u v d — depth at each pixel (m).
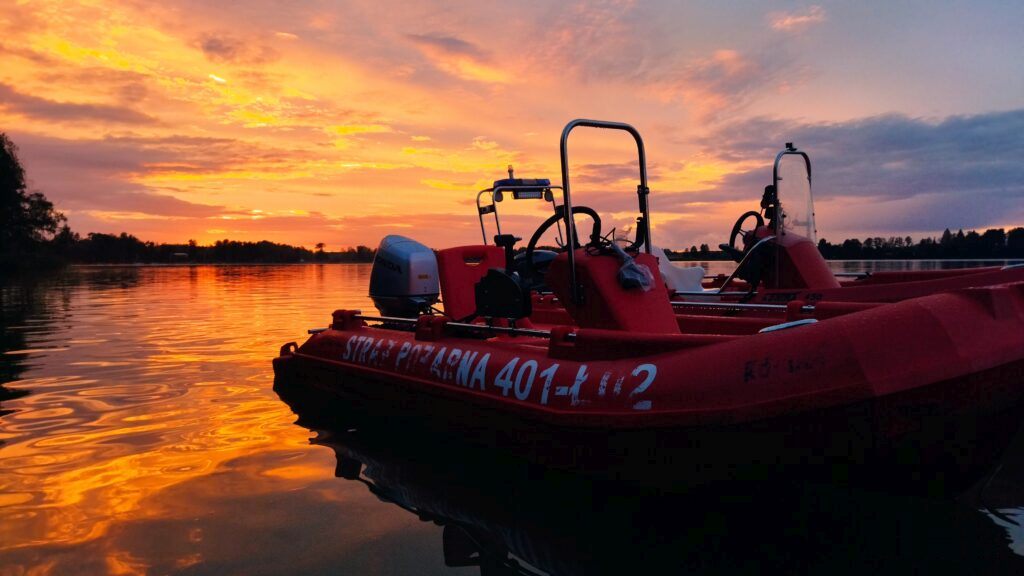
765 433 2.56
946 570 2.31
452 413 3.89
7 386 5.56
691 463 2.75
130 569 2.34
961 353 2.38
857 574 2.30
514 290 4.07
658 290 3.89
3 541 2.58
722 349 2.81
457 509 2.92
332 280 28.20
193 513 2.86
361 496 3.07
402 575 2.29
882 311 2.58
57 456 3.67
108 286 23.34
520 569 2.33
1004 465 3.40
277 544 2.55
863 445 2.43
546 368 3.44
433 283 5.83
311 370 5.40
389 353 4.65
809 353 2.55
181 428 4.28
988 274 5.47
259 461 3.61
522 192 6.59
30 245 55.88
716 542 2.58
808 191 6.54
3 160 53.56
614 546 2.54
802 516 2.83
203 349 7.66
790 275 6.12
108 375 6.07
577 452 3.12
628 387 2.97
